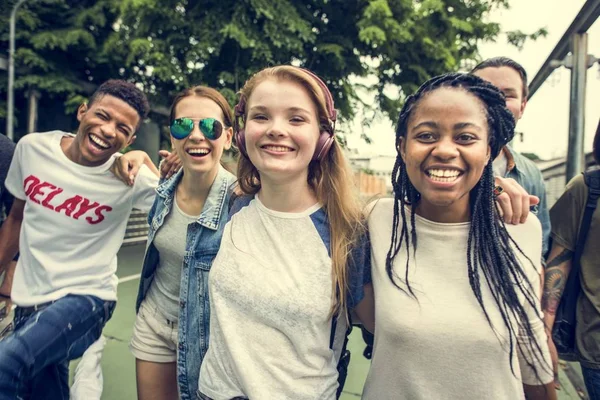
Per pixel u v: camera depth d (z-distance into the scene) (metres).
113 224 2.15
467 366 1.18
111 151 2.03
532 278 1.28
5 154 2.21
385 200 1.46
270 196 1.38
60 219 2.03
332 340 1.36
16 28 9.49
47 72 9.66
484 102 1.21
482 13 10.25
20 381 1.67
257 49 8.12
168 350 2.07
